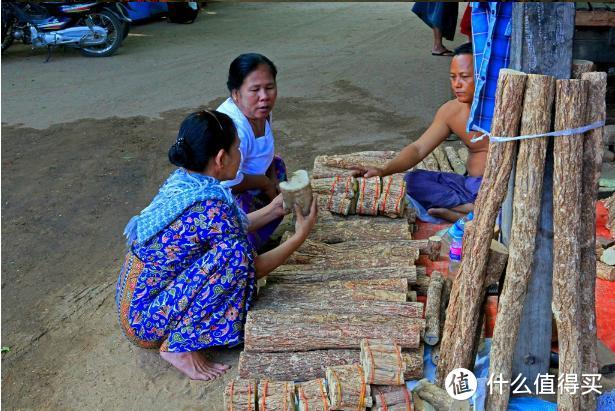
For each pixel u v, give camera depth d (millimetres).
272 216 3520
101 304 3746
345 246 3656
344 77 9016
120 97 8312
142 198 5301
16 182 5680
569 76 2336
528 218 2359
